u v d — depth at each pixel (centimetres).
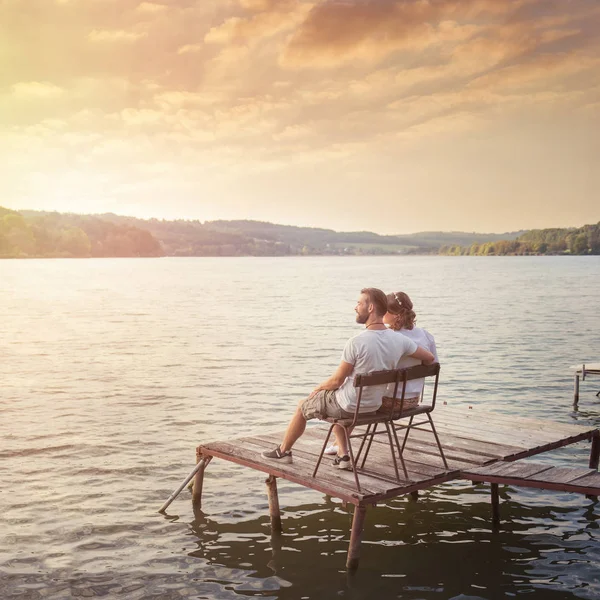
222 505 765
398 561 627
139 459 936
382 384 616
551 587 575
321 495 800
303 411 662
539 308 3662
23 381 1578
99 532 687
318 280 8125
